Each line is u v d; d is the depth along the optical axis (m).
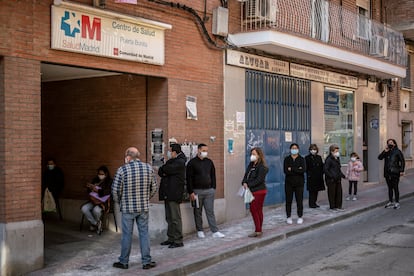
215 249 9.54
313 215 13.09
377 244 9.80
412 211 14.14
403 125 23.22
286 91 14.79
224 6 12.41
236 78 12.87
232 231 11.27
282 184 14.58
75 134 12.16
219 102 12.33
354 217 13.43
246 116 13.23
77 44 9.05
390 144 14.89
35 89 8.44
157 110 11.09
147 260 8.27
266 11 12.66
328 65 16.33
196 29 11.70
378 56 17.52
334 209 13.79
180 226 9.89
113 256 9.22
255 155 10.62
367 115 20.50
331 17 15.55
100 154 11.80
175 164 9.78
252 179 10.56
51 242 10.34
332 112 17.12
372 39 17.36
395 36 18.81
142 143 11.27
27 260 8.17
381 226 11.84
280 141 14.52
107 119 11.73
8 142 8.06
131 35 10.05
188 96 11.46
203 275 8.33
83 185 11.99
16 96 8.18
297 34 13.18
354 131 18.39
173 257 9.02
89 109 11.98
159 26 10.52
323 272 7.89
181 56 11.30
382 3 20.42
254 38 12.50
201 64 11.83
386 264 8.23
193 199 10.52
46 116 12.60
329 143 16.94
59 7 8.77
